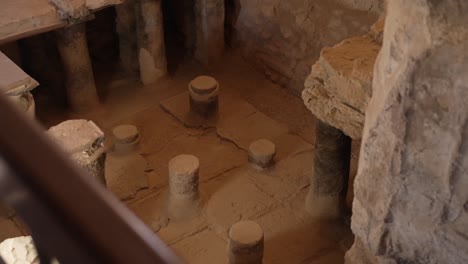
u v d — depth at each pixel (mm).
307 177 7473
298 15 8453
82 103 8438
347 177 6766
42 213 1004
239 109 8508
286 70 8930
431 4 3352
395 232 4305
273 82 9125
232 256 6176
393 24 3742
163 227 6910
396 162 3953
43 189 1012
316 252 6656
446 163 3719
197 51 9414
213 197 7219
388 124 3873
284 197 7230
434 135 3678
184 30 9516
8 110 1056
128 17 8648
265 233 6836
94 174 6301
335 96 5465
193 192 6934
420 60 3482
